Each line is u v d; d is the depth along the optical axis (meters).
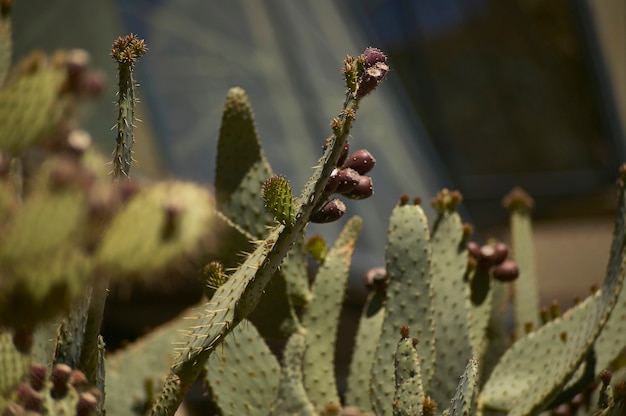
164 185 1.48
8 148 1.51
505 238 7.23
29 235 1.46
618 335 2.17
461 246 2.22
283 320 2.17
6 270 1.47
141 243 1.46
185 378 1.87
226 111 2.18
